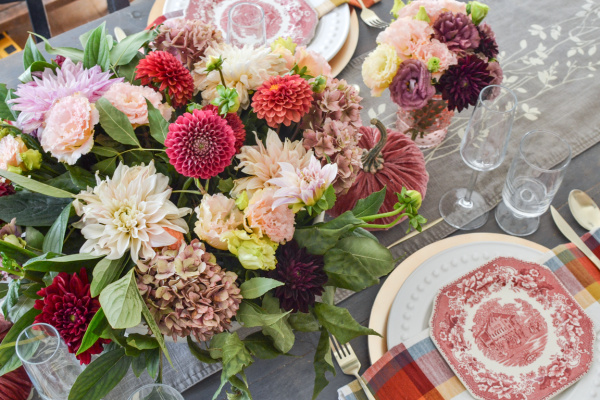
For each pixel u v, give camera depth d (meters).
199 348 0.61
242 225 0.56
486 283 0.80
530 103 1.09
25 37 2.03
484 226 0.92
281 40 0.68
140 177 0.55
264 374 0.76
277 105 0.58
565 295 0.79
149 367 0.57
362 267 0.60
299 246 0.61
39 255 0.58
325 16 1.16
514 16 1.26
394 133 0.91
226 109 0.57
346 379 0.75
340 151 0.64
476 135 0.84
